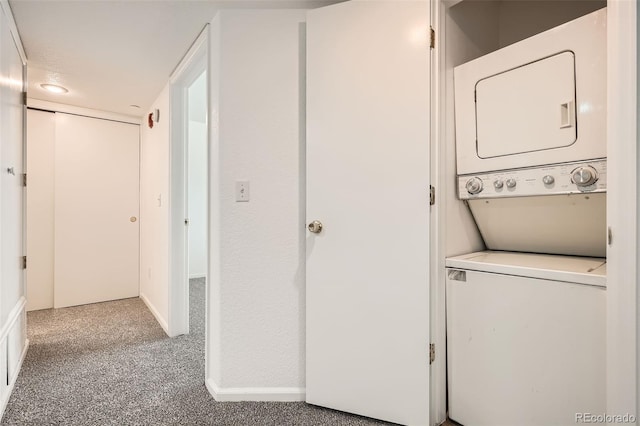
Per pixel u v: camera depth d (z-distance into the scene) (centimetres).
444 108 145
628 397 93
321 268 154
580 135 117
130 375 185
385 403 144
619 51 92
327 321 154
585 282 107
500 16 188
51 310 305
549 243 146
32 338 238
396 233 141
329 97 152
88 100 294
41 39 189
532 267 120
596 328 105
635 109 90
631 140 91
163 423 143
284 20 160
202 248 466
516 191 134
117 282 342
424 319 137
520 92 132
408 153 139
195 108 390
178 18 169
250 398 160
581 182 115
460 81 149
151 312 301
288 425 143
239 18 160
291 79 161
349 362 150
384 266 143
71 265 318
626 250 92
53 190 310
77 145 319
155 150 291
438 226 140
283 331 162
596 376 106
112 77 242
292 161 161
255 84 161
